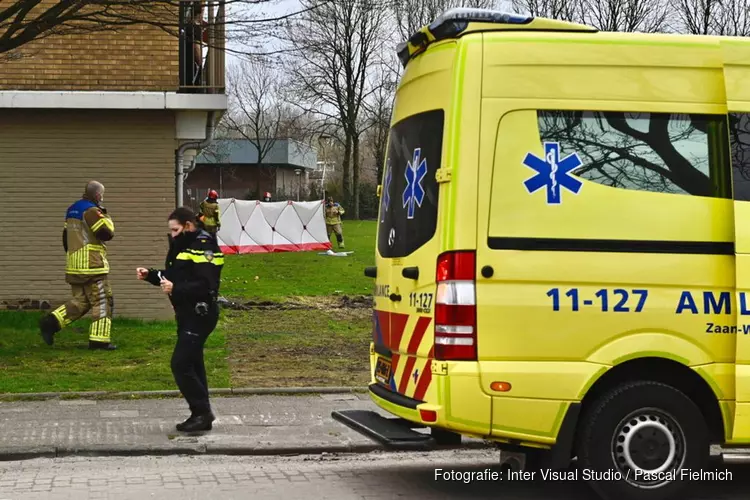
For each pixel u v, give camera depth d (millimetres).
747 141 5988
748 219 5922
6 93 13672
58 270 14156
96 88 14109
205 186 63906
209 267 8008
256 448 7785
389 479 6949
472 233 5691
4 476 6906
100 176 14188
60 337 12633
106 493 6402
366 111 53438
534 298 5699
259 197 60094
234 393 9836
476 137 5746
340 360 11852
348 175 54688
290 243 29406
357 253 29266
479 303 5656
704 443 5895
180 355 8047
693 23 37938
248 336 13617
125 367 10883
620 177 5852
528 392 5668
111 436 8016
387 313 6613
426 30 6195
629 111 5902
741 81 6031
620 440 5848
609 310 5758
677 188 5895
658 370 5965
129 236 14250
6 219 14062
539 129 5809
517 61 5836
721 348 5863
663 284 5816
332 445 7902
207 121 15281
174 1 12141
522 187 5754
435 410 5699
